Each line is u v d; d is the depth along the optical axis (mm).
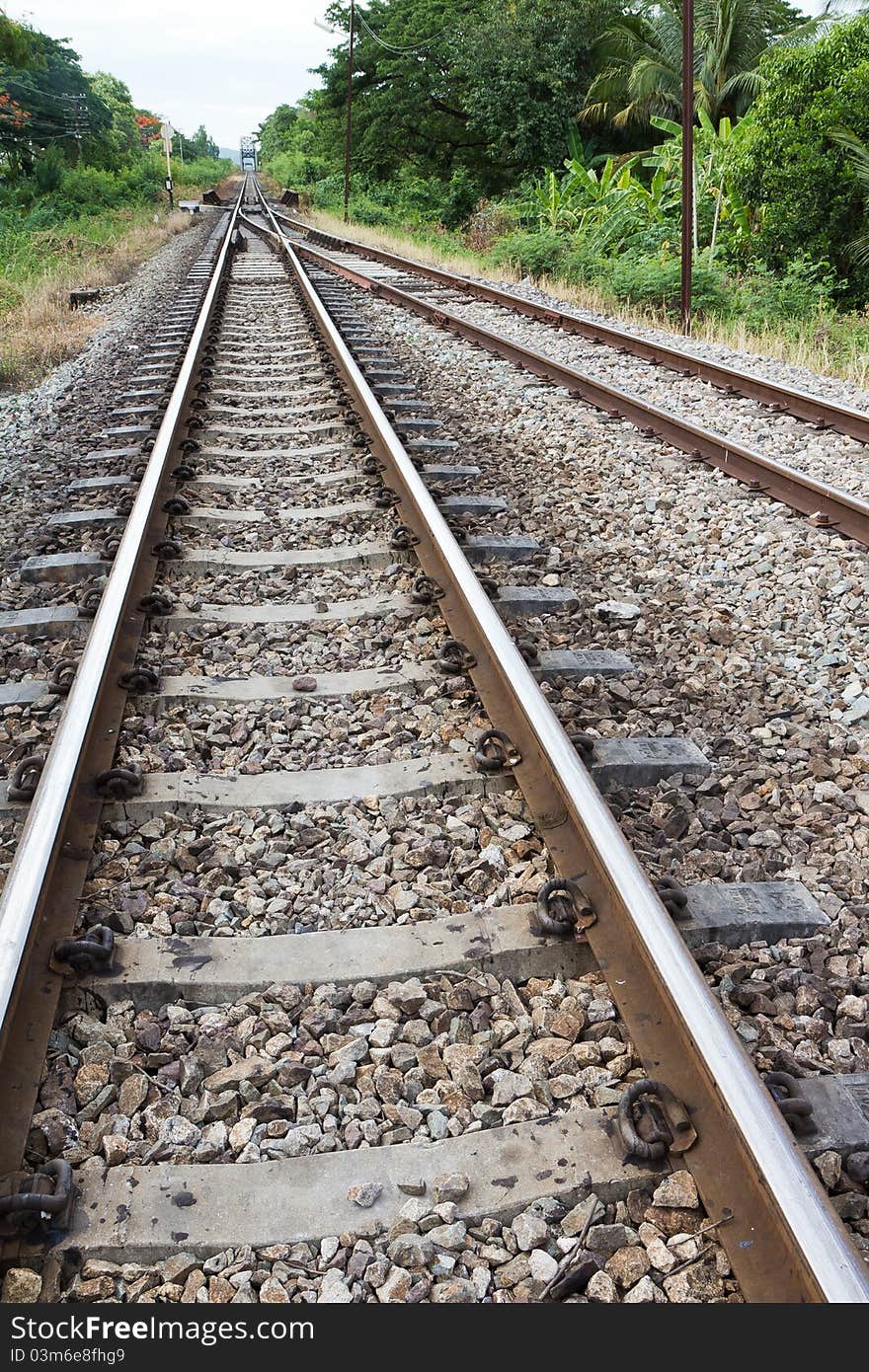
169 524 5559
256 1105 2271
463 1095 2314
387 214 37781
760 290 15664
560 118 35750
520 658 3562
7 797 3240
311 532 5547
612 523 5930
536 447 7480
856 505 5527
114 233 33594
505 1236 2023
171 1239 1996
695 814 3291
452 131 43906
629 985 2484
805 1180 1845
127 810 3156
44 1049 2320
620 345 11273
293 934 2727
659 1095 2195
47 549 5344
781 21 31453
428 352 11031
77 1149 2156
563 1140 2182
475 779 3299
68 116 66250
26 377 11531
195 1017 2506
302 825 3146
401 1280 1927
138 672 3764
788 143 17281
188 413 7902
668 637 4559
